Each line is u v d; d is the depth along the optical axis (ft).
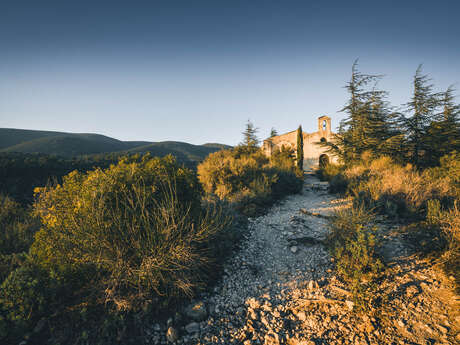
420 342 7.66
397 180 22.81
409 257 12.51
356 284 10.11
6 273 10.96
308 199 34.55
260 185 32.42
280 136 103.86
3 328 7.60
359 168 39.22
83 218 10.08
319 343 8.33
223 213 19.43
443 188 19.89
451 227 12.20
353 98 68.23
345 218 16.16
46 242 10.20
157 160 14.70
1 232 15.57
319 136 96.48
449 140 52.42
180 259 10.65
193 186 14.80
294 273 13.39
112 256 9.87
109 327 8.54
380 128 63.31
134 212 10.73
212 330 9.41
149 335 8.85
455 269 10.52
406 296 9.76
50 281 9.28
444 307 8.83
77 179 12.10
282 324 9.53
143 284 9.98
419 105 58.80
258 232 20.38
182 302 10.59
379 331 8.36
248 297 11.51
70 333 8.26
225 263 14.48
